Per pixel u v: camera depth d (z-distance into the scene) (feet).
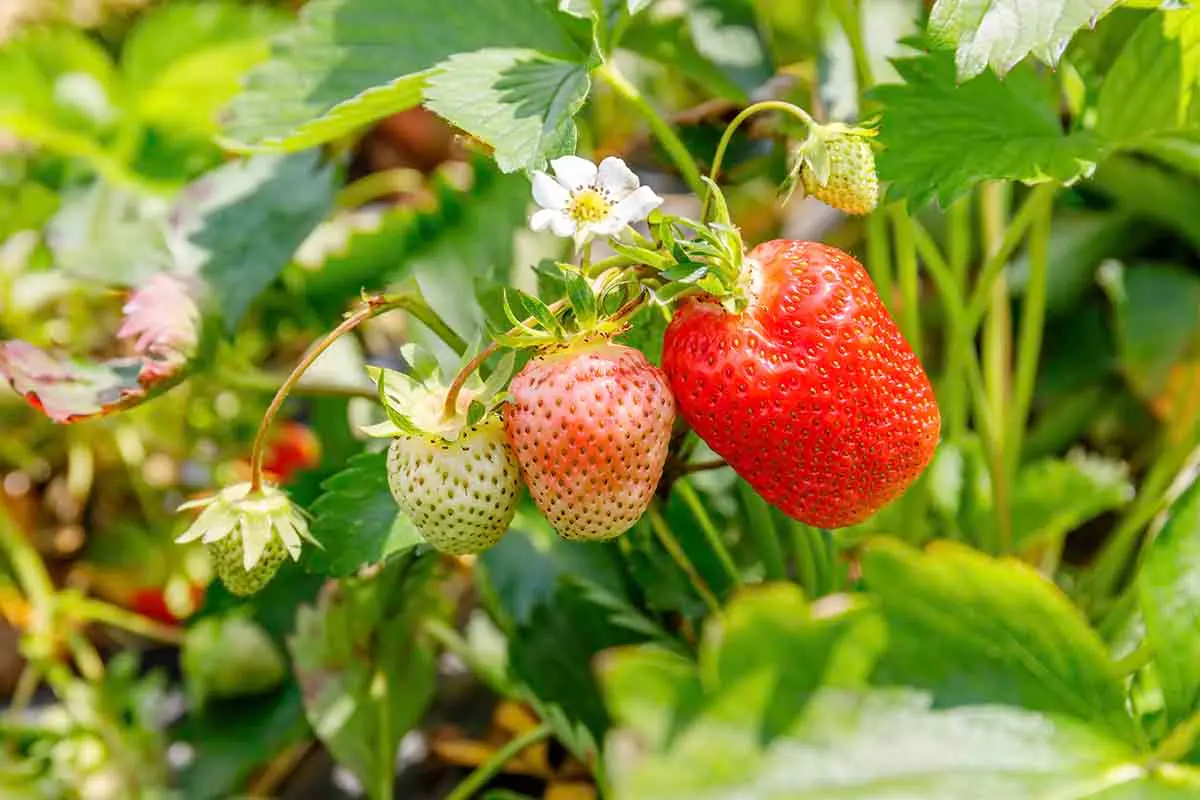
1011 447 1.75
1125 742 1.37
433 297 1.72
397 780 1.83
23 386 1.56
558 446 1.33
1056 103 1.63
